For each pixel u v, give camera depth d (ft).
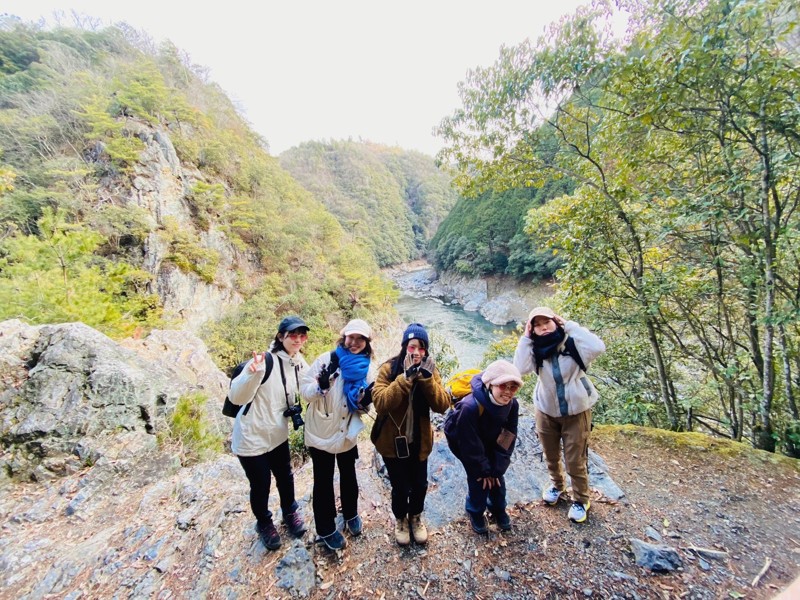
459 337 81.25
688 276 12.09
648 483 8.51
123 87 70.95
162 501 9.52
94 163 59.52
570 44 10.80
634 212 12.64
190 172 76.54
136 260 52.54
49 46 95.45
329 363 6.35
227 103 145.89
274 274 77.66
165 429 13.42
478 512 6.74
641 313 12.92
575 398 6.73
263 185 100.58
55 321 19.22
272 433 6.72
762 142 9.28
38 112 67.56
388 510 7.94
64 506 9.60
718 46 8.43
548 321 7.03
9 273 20.76
